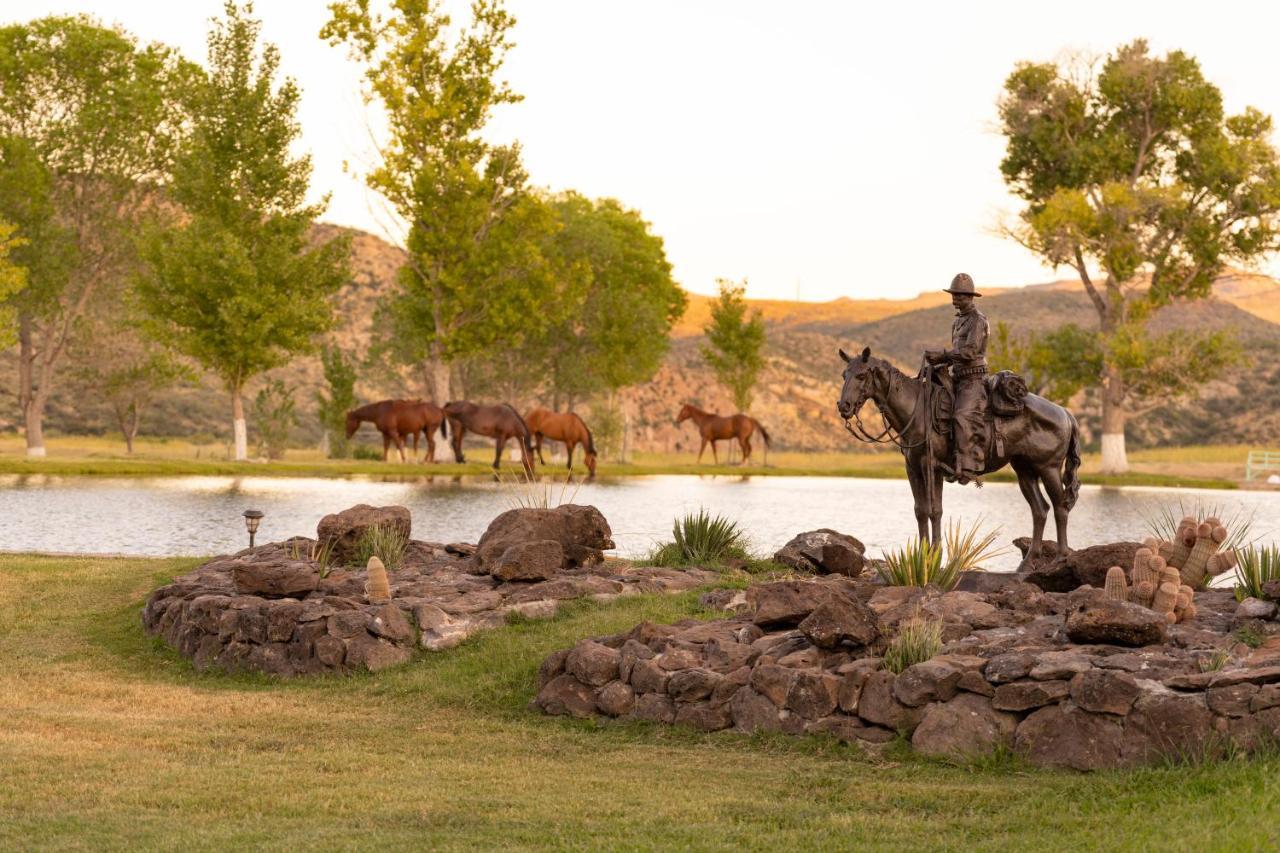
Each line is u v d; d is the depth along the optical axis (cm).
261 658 1333
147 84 5959
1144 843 655
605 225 7481
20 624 1598
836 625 1041
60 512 3034
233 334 5372
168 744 1000
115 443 8112
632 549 2303
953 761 898
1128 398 6325
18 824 748
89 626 1591
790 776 884
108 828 744
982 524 2959
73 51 5884
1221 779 770
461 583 1494
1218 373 5912
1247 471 6088
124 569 1916
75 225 6103
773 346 13712
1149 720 851
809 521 3009
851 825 752
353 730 1063
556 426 5178
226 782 866
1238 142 5928
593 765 934
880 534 2697
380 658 1289
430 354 6106
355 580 1522
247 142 5384
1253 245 5984
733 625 1206
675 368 12112
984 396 1406
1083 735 870
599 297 7094
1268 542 2562
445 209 5666
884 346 18838
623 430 7288
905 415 1398
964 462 1384
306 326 5519
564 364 7344
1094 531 2834
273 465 4991
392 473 4888
